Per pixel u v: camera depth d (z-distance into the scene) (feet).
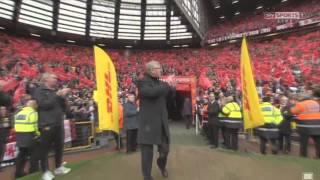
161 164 16.43
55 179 17.04
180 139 47.55
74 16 92.32
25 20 86.12
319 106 24.00
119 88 80.18
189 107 62.13
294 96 29.60
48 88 17.03
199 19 108.06
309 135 24.09
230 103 32.14
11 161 29.96
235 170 17.60
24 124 23.22
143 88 15.24
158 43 115.14
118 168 18.30
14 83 45.32
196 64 105.50
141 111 15.53
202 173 17.13
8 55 78.33
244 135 43.45
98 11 93.30
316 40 87.81
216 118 35.55
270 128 28.78
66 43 105.50
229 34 113.80
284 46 94.32
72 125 38.47
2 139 19.88
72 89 69.82
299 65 71.82
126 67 106.11
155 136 15.16
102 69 26.58
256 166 18.22
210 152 21.25
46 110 16.83
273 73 72.69
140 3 90.63
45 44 99.66
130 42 112.57
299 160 19.84
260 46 102.78
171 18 96.94
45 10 85.30
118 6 91.86
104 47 115.96
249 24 117.70
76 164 20.15
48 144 16.97
